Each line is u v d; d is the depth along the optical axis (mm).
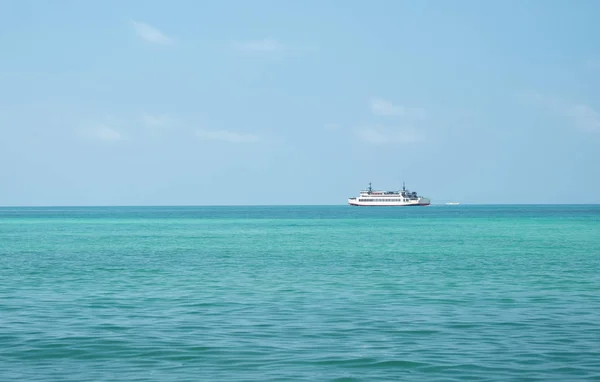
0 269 50031
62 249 73875
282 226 149625
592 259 57312
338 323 26812
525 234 104750
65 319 27875
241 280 42344
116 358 20891
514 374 18844
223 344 22828
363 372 19125
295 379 18406
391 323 26781
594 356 20969
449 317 28172
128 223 174875
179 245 81250
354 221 185000
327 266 52000
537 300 33156
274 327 25953
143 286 39312
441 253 65375
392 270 48500
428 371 19219
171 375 18859
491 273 46062
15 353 21609
